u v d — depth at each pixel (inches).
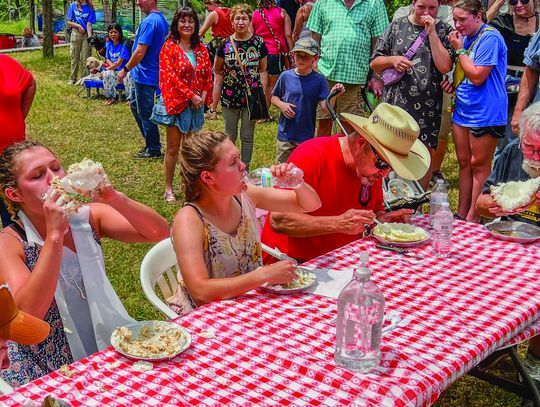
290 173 127.4
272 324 98.0
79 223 110.0
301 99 243.3
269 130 361.4
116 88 446.6
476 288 113.2
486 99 216.7
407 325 98.7
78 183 97.6
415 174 132.7
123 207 109.1
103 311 109.3
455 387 147.3
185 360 87.7
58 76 552.1
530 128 141.4
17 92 173.2
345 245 132.3
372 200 147.2
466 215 230.4
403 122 132.6
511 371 150.1
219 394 80.4
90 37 509.0
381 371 86.1
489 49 212.5
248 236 118.6
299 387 82.5
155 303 114.5
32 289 94.0
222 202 114.0
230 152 111.6
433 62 225.1
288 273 108.6
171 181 258.5
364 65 271.7
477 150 221.5
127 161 313.3
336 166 139.8
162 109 246.4
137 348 88.3
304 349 91.0
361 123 137.3
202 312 100.9
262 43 273.3
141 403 78.1
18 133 174.1
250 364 87.2
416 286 113.1
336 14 268.8
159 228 115.6
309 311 102.7
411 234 132.6
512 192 141.5
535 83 219.9
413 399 81.2
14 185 103.1
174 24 245.3
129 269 201.0
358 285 89.4
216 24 388.2
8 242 103.8
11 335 70.1
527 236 137.4
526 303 107.7
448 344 93.5
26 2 1357.0
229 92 271.4
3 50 716.7
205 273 108.3
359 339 86.0
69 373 83.5
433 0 221.6
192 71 246.1
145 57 296.8
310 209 132.6
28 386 80.5
